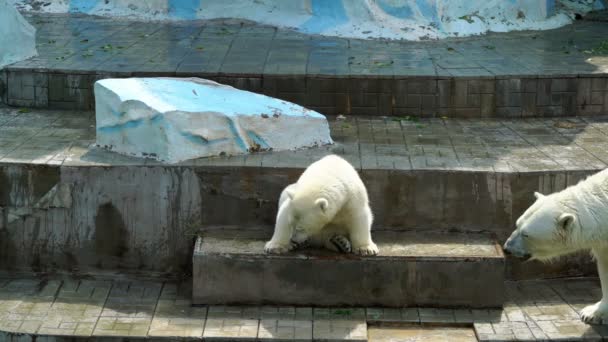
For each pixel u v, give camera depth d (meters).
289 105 9.09
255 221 8.36
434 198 8.27
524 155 8.70
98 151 8.68
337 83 10.12
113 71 10.21
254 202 8.30
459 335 7.39
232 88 9.31
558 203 6.97
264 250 7.73
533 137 9.36
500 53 11.43
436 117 10.19
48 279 8.36
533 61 10.90
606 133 9.49
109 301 7.93
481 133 9.53
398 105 10.17
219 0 13.50
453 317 7.62
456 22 12.73
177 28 12.89
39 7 13.84
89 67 10.40
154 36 12.31
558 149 8.90
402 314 7.66
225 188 8.27
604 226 6.89
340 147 8.95
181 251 8.39
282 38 12.26
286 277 7.70
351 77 10.09
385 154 8.70
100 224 8.34
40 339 7.27
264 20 13.13
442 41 12.28
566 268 8.47
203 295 7.77
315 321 7.52
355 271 7.66
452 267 7.66
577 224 6.86
